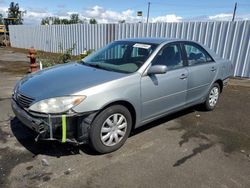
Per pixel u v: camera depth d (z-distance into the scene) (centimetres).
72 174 282
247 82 808
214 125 442
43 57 1278
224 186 271
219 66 508
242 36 837
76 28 1486
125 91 325
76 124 294
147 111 367
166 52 397
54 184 264
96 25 1328
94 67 383
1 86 682
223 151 348
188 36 949
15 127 398
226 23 857
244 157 334
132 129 368
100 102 299
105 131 319
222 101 599
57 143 348
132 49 404
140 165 304
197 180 279
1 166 292
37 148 335
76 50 1530
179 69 411
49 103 284
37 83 326
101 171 289
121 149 341
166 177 282
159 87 372
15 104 329
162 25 1009
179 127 427
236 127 437
